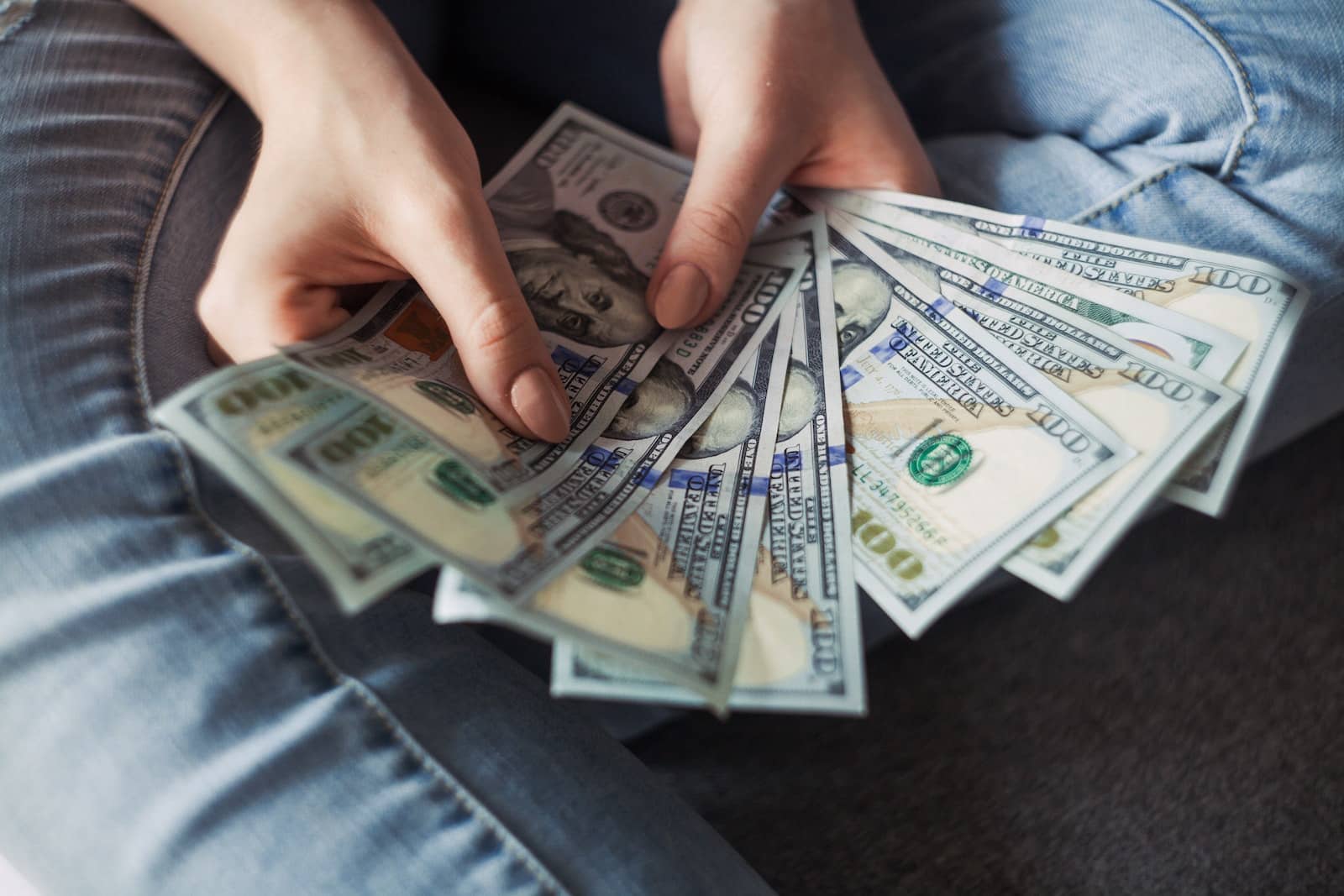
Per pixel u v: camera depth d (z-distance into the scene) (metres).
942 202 0.65
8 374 0.47
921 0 0.77
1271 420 0.70
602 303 0.64
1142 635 0.90
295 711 0.42
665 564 0.48
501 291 0.51
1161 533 0.97
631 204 0.71
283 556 0.48
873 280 0.64
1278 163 0.61
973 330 0.59
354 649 0.45
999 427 0.54
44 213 0.53
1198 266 0.57
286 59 0.56
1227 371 0.53
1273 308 0.55
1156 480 0.50
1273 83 0.60
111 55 0.61
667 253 0.62
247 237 0.54
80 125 0.57
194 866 0.39
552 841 0.42
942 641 0.91
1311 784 0.80
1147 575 0.94
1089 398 0.54
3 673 0.42
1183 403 0.52
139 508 0.45
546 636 0.42
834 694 0.44
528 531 0.46
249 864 0.39
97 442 0.47
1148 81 0.65
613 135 0.75
